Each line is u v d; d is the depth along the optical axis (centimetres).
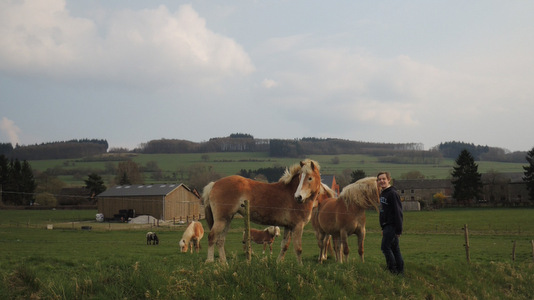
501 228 4766
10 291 756
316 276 916
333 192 1592
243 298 804
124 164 13338
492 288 1175
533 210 7281
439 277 1120
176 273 871
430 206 8656
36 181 12481
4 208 8925
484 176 10738
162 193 7144
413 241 3562
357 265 1036
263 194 1175
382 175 1075
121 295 762
